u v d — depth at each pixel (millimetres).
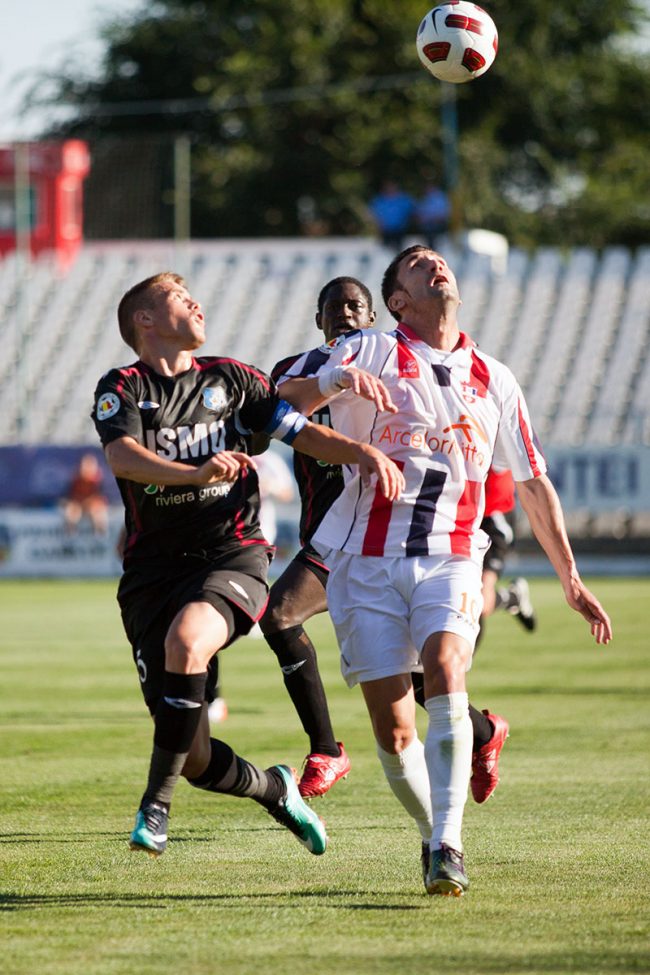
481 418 15828
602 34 148750
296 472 21656
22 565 84438
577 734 27672
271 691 36000
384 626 15438
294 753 25625
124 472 15117
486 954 12695
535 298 103000
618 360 96875
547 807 20375
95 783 22734
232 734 28125
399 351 15891
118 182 102875
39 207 112000
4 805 20859
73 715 30906
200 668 14992
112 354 103375
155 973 12133
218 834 18812
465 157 135375
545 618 57375
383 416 15789
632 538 86312
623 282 104000
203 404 15961
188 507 15875
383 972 12148
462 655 14906
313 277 108375
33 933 13516
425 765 15945
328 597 16000
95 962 12484
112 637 49812
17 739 27469
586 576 82375
